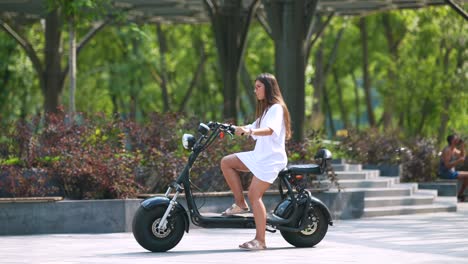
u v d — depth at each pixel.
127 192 31.50
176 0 55.91
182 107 90.25
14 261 21.39
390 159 50.81
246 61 89.31
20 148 33.69
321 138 49.03
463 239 27.66
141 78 85.00
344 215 36.22
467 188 52.22
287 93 44.97
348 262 21.06
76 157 31.95
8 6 58.41
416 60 84.62
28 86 76.94
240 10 52.41
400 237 28.22
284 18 45.31
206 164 34.28
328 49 98.19
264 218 23.45
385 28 91.69
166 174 33.56
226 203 33.06
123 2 55.56
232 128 23.05
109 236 28.73
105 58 90.12
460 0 57.47
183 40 94.94
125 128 35.28
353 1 58.25
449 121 86.31
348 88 115.81
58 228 29.77
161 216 23.12
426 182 50.91
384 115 91.62
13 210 29.25
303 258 21.77
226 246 24.97
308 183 36.31
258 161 23.34
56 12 58.09
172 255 22.52
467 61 83.50
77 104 84.19
